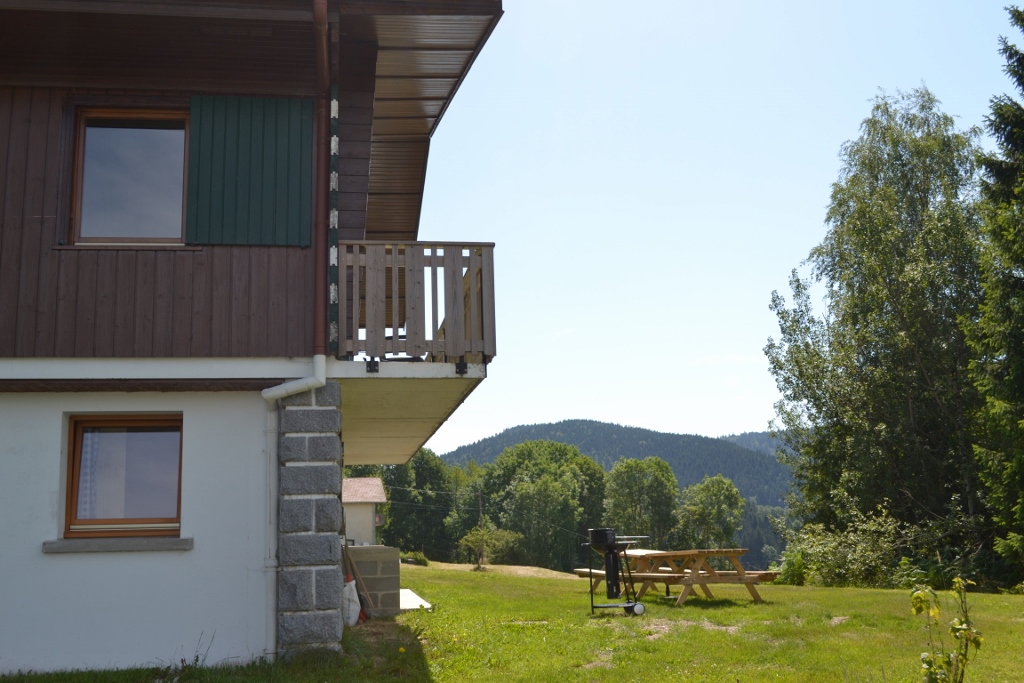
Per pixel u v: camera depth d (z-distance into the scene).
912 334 27.14
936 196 30.12
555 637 9.34
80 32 8.02
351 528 37.34
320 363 8.09
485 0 8.69
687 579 12.56
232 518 7.90
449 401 9.92
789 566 24.02
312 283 8.37
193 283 8.17
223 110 8.54
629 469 93.75
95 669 7.45
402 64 10.20
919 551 23.36
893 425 27.48
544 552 80.31
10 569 7.56
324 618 7.75
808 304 31.53
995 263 21.58
